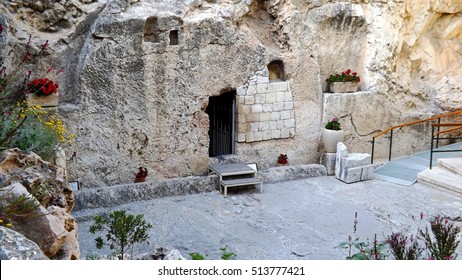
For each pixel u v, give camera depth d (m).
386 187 10.95
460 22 13.28
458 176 10.99
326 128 11.71
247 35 10.88
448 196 10.47
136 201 9.92
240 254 8.10
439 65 13.37
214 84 10.69
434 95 13.17
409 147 12.92
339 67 12.23
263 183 11.03
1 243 4.41
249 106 11.12
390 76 12.40
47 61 9.52
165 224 9.05
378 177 11.51
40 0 9.41
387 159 12.63
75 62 9.80
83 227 8.86
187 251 8.16
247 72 10.98
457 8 13.07
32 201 5.20
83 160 9.87
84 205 9.48
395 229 8.99
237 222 9.26
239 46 10.77
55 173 6.66
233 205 9.95
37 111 9.02
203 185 10.48
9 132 6.64
